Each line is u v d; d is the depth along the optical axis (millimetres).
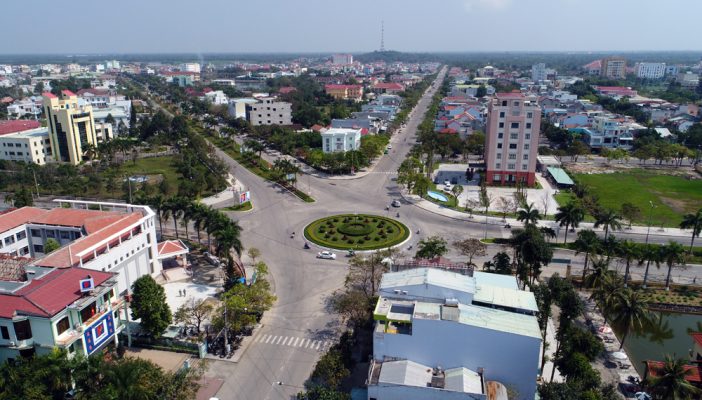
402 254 117938
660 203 173625
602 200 177125
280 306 104500
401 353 73500
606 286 89250
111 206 128250
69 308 75812
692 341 95250
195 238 142125
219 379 81312
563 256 128250
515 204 167125
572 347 77875
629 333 98062
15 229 114625
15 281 86875
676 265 122938
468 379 69438
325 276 118312
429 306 75562
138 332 91500
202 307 90500
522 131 189375
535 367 69812
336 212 164000
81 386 66875
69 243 107000
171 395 68062
